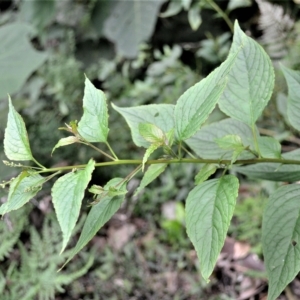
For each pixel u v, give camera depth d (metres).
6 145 0.38
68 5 1.67
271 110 1.11
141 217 1.26
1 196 0.62
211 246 0.37
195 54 1.58
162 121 0.47
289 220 0.42
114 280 1.05
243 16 1.45
